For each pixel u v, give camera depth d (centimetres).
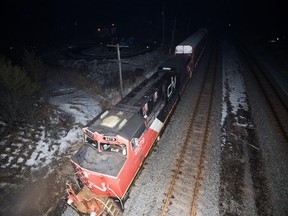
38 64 2205
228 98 1995
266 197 1016
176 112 1786
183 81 2023
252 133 1482
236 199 1016
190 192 1059
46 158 1300
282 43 3853
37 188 1113
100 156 972
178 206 996
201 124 1598
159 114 1390
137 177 1160
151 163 1255
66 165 1259
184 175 1159
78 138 1491
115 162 941
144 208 997
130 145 944
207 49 4075
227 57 3381
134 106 1134
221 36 5925
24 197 1066
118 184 892
